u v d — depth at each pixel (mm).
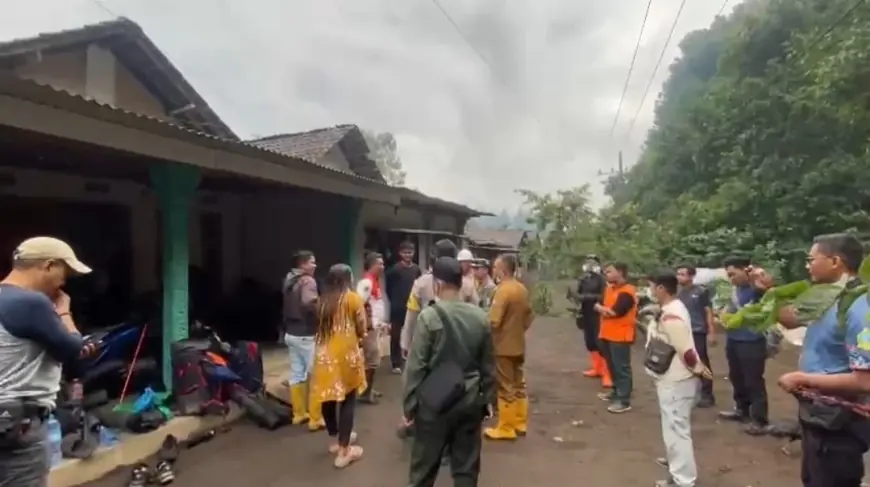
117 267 9391
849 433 2951
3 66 8484
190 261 10805
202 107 11836
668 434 4578
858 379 2387
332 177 8312
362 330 5430
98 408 5633
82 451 4766
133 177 8852
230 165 6082
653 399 7969
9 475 2730
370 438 6094
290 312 6422
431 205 13852
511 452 5750
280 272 11555
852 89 12797
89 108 4238
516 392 6172
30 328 2770
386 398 7691
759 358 6160
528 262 21828
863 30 12766
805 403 3104
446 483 4879
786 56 16781
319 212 11289
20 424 2730
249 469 5195
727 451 5680
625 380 7301
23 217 8102
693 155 21547
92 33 9609
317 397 5316
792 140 15320
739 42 18969
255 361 6848
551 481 4992
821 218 14086
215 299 11000
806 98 14227
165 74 10961
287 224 11531
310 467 5250
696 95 26797
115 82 10500
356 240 11055
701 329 7020
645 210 26047
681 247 17062
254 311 10859
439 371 3826
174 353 6109
